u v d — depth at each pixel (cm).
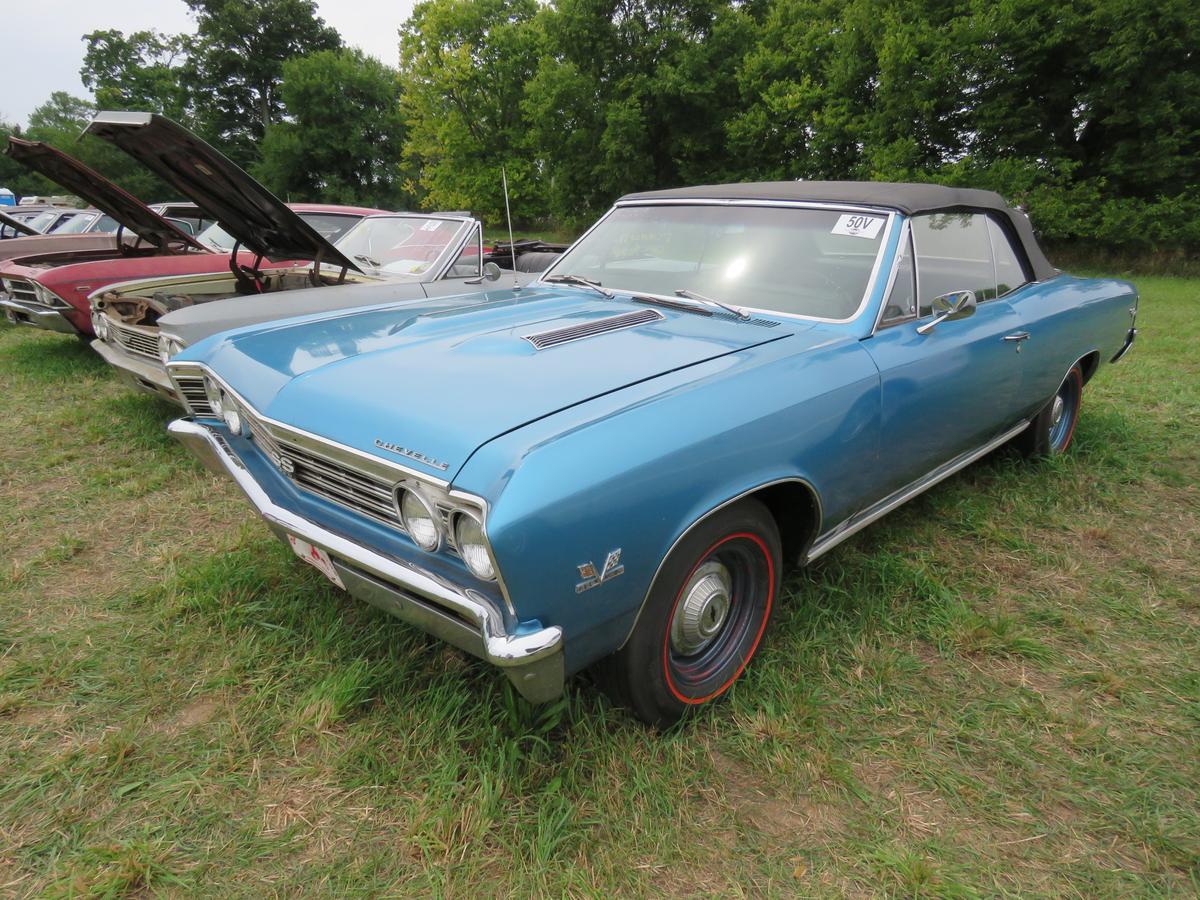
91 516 369
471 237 565
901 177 1975
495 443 175
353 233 622
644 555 188
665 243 337
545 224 3528
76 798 197
